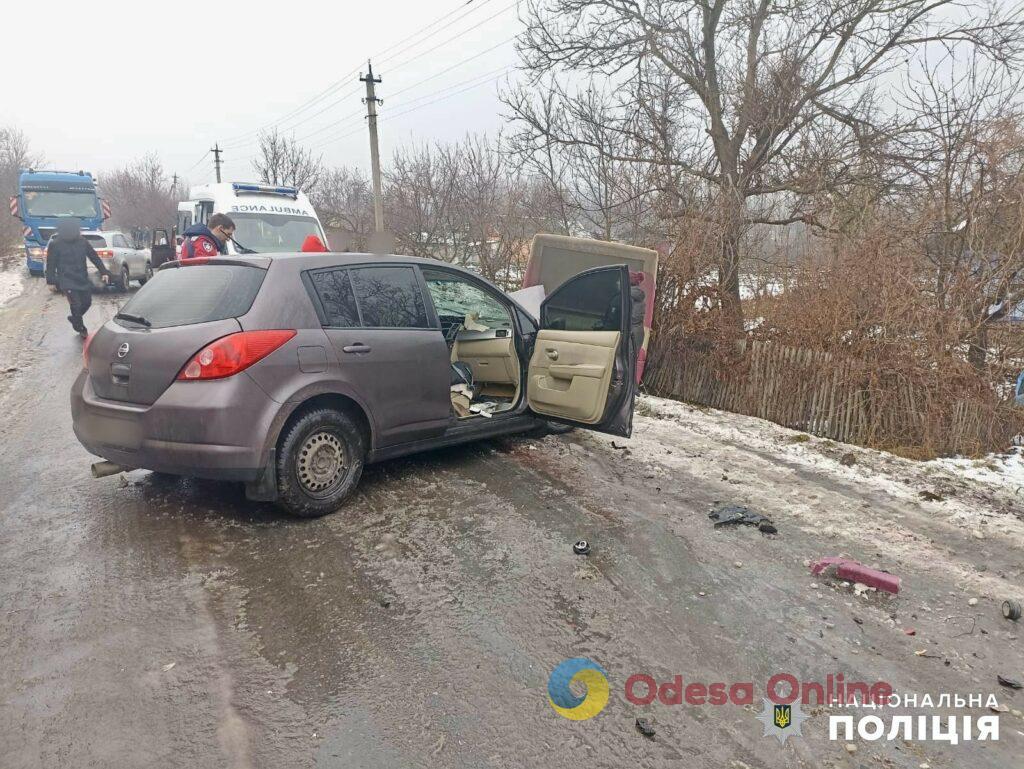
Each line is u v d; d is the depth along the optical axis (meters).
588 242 7.59
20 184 19.11
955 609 3.32
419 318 4.58
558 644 2.83
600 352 4.71
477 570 3.40
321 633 2.83
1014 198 6.25
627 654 2.79
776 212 9.88
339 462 4.02
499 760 2.18
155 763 2.11
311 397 3.84
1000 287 6.16
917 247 6.68
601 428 4.86
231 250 9.46
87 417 3.88
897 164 8.81
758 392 7.11
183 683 2.48
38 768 2.06
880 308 6.36
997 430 6.22
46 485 4.31
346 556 3.49
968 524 4.43
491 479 4.66
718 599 3.27
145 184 45.78
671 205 9.05
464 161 15.41
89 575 3.21
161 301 3.96
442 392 4.63
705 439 6.10
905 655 2.91
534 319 5.57
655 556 3.65
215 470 3.53
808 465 5.53
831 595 3.38
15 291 16.64
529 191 13.68
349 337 4.05
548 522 4.00
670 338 8.02
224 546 3.55
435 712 2.39
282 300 3.81
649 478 4.91
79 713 2.30
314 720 2.33
